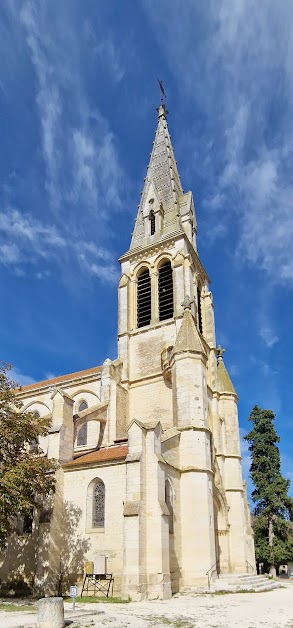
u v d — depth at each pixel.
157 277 46.09
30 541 30.20
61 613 15.74
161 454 28.94
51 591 27.44
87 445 38.78
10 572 30.00
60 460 31.22
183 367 35.22
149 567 25.52
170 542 28.14
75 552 28.53
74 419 34.91
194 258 47.84
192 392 34.16
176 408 34.38
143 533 25.83
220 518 37.78
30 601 24.50
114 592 26.22
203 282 50.19
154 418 39.62
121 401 40.72
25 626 15.64
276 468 58.59
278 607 21.67
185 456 32.12
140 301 46.59
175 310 42.56
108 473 29.42
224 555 36.69
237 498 39.81
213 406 43.25
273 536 55.34
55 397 33.75
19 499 23.11
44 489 26.47
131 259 48.88
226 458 41.75
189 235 49.62
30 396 49.56
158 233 48.84
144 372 42.09
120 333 44.94
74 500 30.06
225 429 43.22
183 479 31.45
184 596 26.33
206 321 47.59
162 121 60.34
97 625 16.09
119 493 28.48
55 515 29.48
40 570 28.02
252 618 18.25
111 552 27.28
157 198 51.31
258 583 32.47
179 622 17.03
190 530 29.94
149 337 43.28
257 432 60.81
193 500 30.58
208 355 45.91
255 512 58.47
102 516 28.83
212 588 28.30
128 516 25.91
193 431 32.72
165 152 56.22
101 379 43.06
